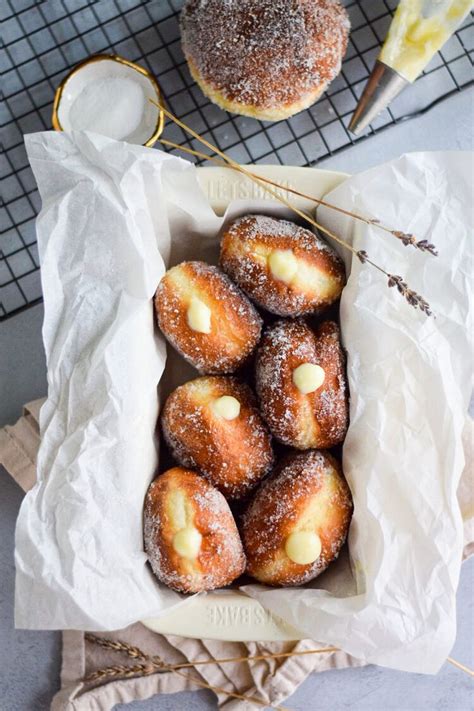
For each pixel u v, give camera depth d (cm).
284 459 65
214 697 77
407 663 62
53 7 75
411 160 63
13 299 76
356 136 76
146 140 72
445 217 63
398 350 63
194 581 61
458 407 63
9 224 76
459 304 63
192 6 69
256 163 76
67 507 61
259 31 67
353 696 78
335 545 63
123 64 70
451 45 76
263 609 63
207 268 65
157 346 66
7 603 77
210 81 69
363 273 63
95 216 62
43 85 75
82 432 62
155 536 62
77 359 63
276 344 64
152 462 65
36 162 62
